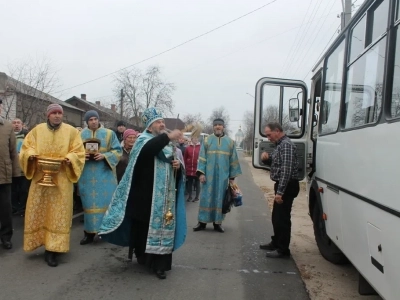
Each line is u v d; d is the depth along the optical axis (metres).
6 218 5.34
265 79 5.99
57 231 4.74
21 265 4.74
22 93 24.41
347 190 3.62
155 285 4.25
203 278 4.51
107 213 4.45
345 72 4.00
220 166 6.77
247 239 6.39
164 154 4.44
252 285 4.34
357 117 3.53
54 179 4.73
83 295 3.93
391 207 2.56
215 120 6.86
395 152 2.51
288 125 6.03
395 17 2.79
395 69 2.71
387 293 2.65
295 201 11.09
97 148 5.71
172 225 4.42
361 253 3.23
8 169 5.23
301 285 4.36
